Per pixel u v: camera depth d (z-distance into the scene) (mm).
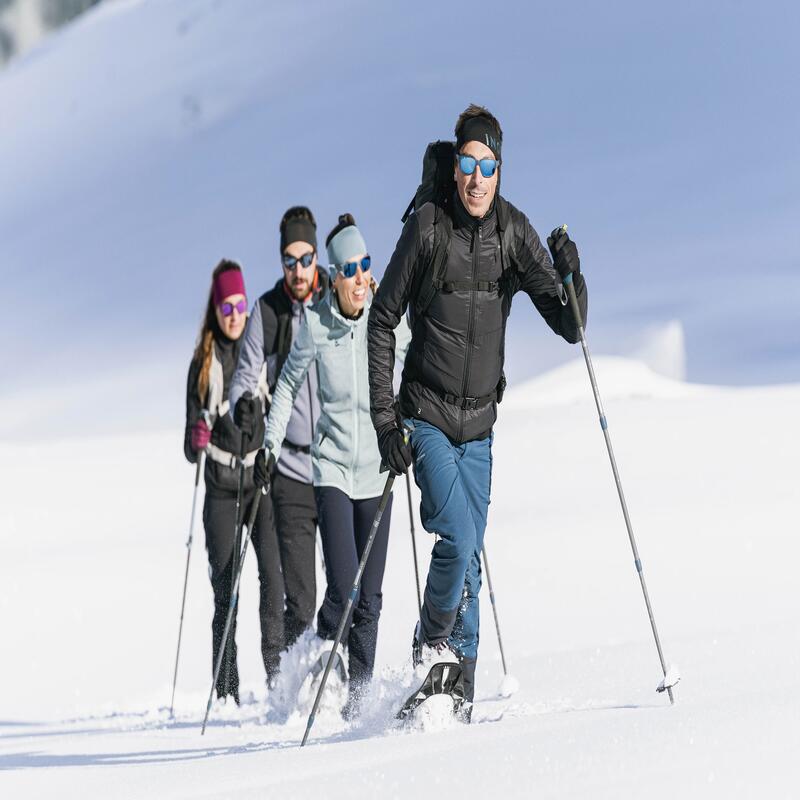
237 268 22578
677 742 9477
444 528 14297
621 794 8383
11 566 38219
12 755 15695
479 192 13938
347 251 18047
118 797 10625
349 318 18422
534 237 14547
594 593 27641
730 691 12992
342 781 9664
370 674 18062
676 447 48250
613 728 10258
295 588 20328
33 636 29844
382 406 14562
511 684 15961
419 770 9664
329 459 18406
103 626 30484
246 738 15766
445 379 14492
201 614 31594
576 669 17344
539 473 45281
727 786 8344
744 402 60125
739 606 25047
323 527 18422
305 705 18156
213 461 22594
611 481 42625
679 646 17344
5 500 52094
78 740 17094
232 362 22688
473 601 14906
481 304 14367
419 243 14141
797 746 9055
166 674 26219
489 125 14023
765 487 39031
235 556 21469
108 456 66188
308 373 20234
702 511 35750
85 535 43469
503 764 9461
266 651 21688
